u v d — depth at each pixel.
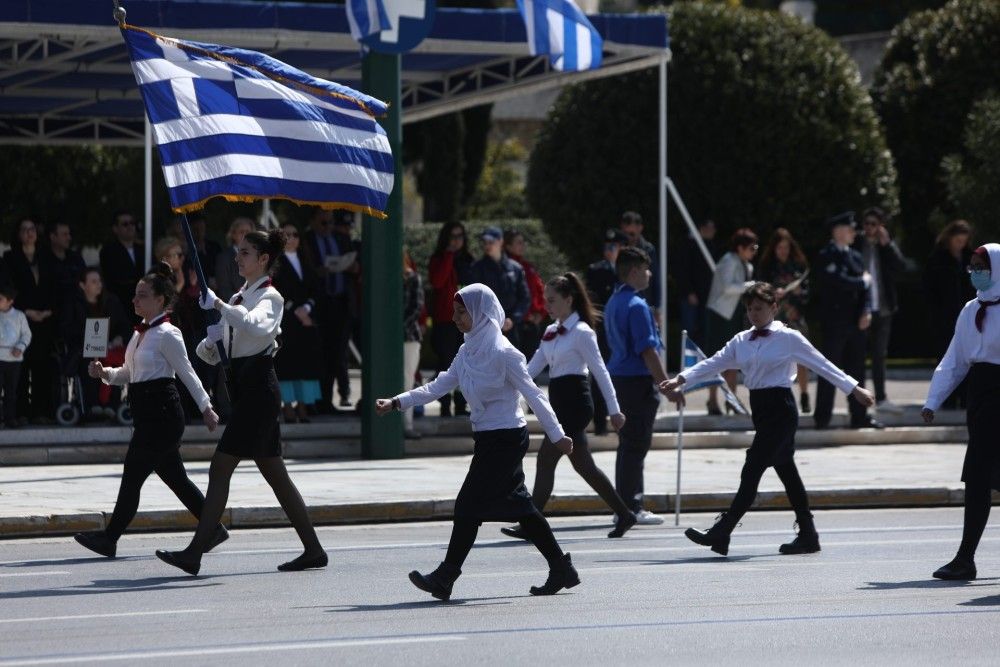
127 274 58.88
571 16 60.22
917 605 30.67
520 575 35.09
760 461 37.78
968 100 118.12
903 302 122.81
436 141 145.25
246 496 46.50
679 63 111.69
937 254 65.69
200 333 58.00
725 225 112.00
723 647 26.41
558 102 118.12
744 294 38.12
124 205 110.06
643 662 25.17
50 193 106.94
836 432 65.56
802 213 111.00
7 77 68.62
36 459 55.03
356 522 45.38
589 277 62.72
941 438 67.06
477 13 60.59
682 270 72.25
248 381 34.78
